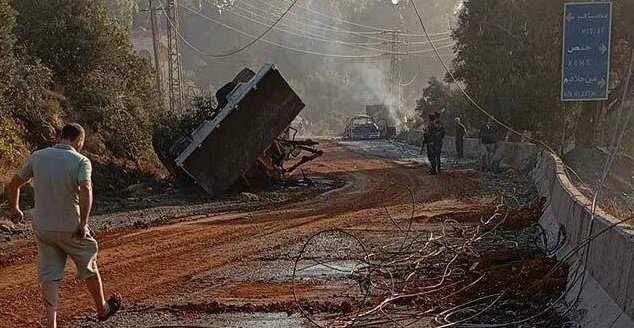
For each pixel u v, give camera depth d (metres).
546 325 10.15
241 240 17.78
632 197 23.03
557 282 11.55
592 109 44.06
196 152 27.09
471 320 10.62
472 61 52.12
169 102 55.53
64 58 35.53
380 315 11.12
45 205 9.76
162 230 19.39
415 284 12.95
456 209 22.97
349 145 71.75
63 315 11.24
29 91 29.44
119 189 28.56
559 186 16.48
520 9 47.84
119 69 39.84
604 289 9.52
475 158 47.62
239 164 27.62
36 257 15.70
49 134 29.02
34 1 35.44
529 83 46.16
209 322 10.87
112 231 19.25
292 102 27.80
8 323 10.82
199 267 14.72
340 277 13.68
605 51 19.36
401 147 66.56
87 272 10.14
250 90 27.17
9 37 28.03
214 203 25.67
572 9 19.44
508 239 16.98
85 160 9.91
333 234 18.39
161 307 11.70
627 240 8.84
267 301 12.01
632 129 38.19
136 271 14.35
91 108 34.19
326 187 31.33
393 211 22.81
